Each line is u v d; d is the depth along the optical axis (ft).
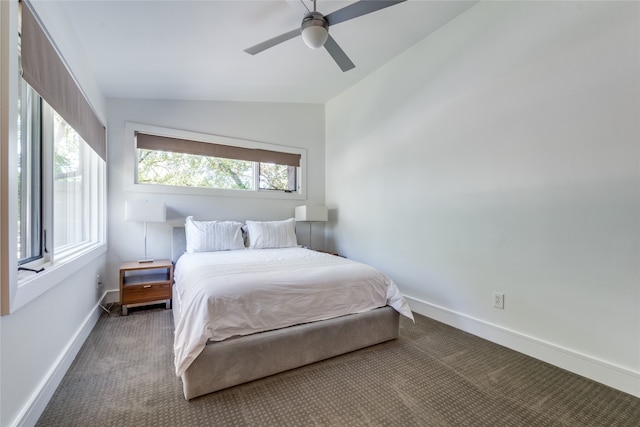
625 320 5.22
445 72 8.45
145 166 11.02
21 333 3.96
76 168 7.65
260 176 13.28
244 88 11.22
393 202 10.43
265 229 11.57
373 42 9.13
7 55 3.52
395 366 6.07
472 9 7.68
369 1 5.30
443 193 8.56
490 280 7.35
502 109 7.06
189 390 4.85
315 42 6.04
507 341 6.96
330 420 4.47
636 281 5.10
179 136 11.37
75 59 6.31
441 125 8.61
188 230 10.62
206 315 5.08
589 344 5.65
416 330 7.97
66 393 4.98
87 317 7.44
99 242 9.20
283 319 5.85
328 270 6.93
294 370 5.85
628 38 5.14
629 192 5.16
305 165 14.15
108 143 10.16
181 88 10.32
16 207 3.71
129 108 10.55
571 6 5.84
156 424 4.32
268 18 6.74
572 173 5.86
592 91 5.57
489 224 7.36
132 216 9.39
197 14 6.32
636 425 4.42
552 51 6.13
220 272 6.56
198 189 11.67
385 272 10.80
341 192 13.44
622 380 5.23
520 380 5.57
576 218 5.82
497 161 7.18
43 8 4.58
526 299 6.62
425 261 9.16
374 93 11.28
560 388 5.32
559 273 6.07
